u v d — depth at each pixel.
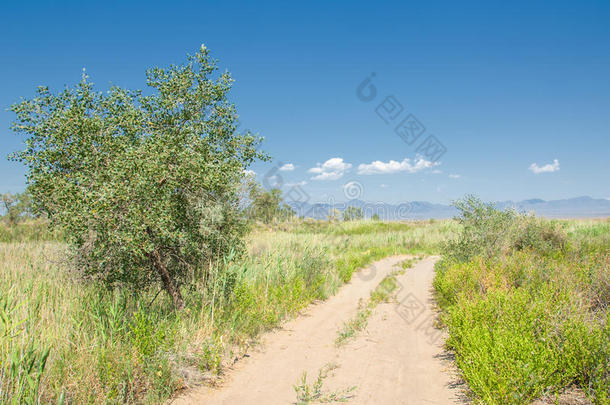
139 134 6.43
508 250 13.30
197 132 6.79
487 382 4.23
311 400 4.65
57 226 5.75
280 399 4.77
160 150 6.10
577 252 13.22
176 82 6.77
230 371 5.74
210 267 7.73
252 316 7.82
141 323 5.32
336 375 5.55
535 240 14.09
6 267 9.64
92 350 4.91
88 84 5.99
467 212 13.95
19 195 20.56
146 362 4.94
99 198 5.26
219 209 7.16
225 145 7.34
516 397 3.88
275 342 7.26
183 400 4.70
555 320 5.22
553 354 4.41
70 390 4.23
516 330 5.16
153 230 5.82
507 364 4.18
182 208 6.70
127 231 5.48
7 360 4.17
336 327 8.36
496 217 13.63
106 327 5.79
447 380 5.16
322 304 10.84
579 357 4.36
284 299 9.74
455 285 9.66
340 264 16.03
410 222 39.84
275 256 12.41
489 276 8.91
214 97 7.15
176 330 6.08
